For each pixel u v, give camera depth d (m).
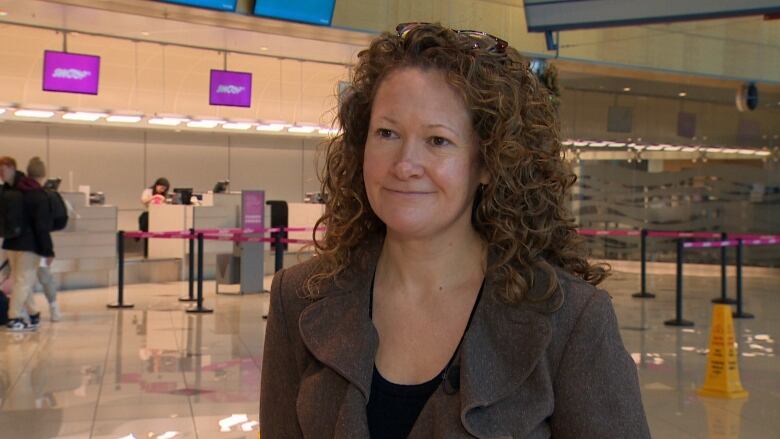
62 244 12.38
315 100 18.50
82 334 8.52
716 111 17.36
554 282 1.14
